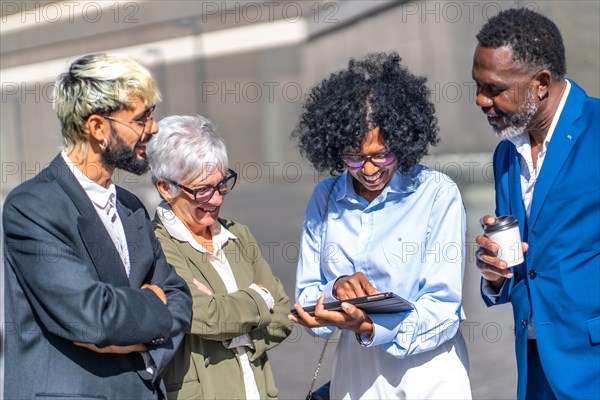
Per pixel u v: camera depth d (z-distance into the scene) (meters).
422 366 4.14
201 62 33.00
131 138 3.59
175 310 3.78
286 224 18.19
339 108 4.01
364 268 4.21
